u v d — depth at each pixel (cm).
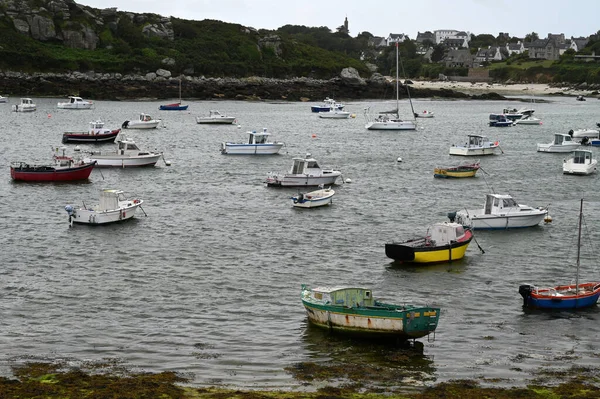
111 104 19575
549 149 10806
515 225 5881
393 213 6462
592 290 4066
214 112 15412
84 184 7750
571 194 7494
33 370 3105
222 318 3828
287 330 3662
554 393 2922
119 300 4084
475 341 3531
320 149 11094
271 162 9662
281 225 5956
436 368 3206
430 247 4809
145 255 4997
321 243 5391
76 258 4906
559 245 5375
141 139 12044
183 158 9894
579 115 18188
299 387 2986
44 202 6769
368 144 11806
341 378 3083
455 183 8100
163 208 6594
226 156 10144
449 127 14938
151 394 2855
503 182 8188
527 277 4588
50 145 10950
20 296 4122
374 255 5072
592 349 3447
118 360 3272
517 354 3375
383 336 3481
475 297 4188
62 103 17725
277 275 4584
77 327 3675
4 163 9062
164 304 4028
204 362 3262
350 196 7262
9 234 5522
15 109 16525
